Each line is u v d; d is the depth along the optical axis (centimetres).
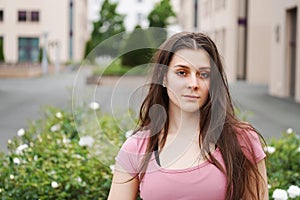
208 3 4269
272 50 2391
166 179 229
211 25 4056
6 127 1222
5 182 425
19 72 3844
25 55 4800
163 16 5372
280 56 2272
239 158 233
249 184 236
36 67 4166
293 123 1407
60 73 4509
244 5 3206
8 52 4766
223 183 229
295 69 2191
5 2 4734
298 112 1661
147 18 5441
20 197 409
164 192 229
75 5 5491
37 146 497
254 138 239
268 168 488
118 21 6138
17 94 2264
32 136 588
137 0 7425
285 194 311
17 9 4781
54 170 435
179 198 228
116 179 243
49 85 2916
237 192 231
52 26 5122
